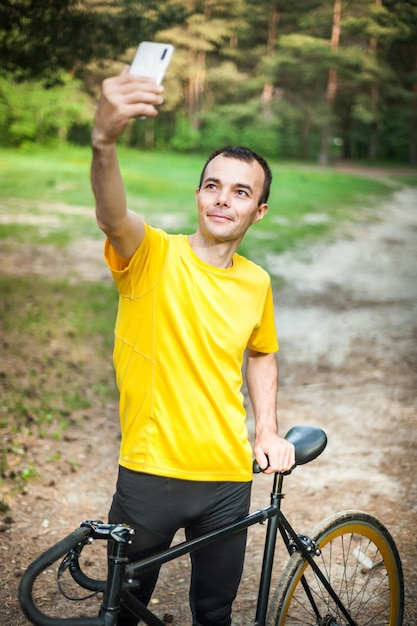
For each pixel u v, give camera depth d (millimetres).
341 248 16453
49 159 34812
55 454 4957
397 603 2789
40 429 5281
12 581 3492
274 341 2479
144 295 2049
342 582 3467
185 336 2051
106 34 8289
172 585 3566
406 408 6305
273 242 15953
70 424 5551
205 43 52406
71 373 6738
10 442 5047
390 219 23156
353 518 2545
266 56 54562
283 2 54000
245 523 2205
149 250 2037
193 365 2057
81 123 43625
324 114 53406
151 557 2014
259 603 2326
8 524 4012
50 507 4254
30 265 11406
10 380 6312
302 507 4395
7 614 3229
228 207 2064
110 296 9758
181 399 2061
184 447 2068
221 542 2205
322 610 3283
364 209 25156
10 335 7652
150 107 1657
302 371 7410
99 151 1727
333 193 29734
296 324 9438
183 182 28953
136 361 2080
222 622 2338
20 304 8922
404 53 55875
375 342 8688
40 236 14086
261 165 2143
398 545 3896
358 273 13523
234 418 2131
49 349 7348
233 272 2125
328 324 9508
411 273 13867
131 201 21188
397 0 7680
